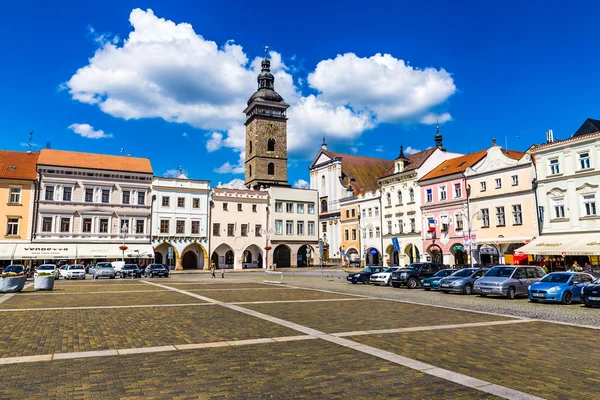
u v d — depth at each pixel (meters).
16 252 53.94
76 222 59.25
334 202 79.44
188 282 38.38
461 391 7.59
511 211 45.41
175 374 8.56
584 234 38.56
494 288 24.25
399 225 61.78
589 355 10.29
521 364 9.42
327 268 72.12
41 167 57.69
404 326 14.21
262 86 101.19
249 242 72.75
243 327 13.83
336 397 7.31
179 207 66.88
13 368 8.96
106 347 10.91
